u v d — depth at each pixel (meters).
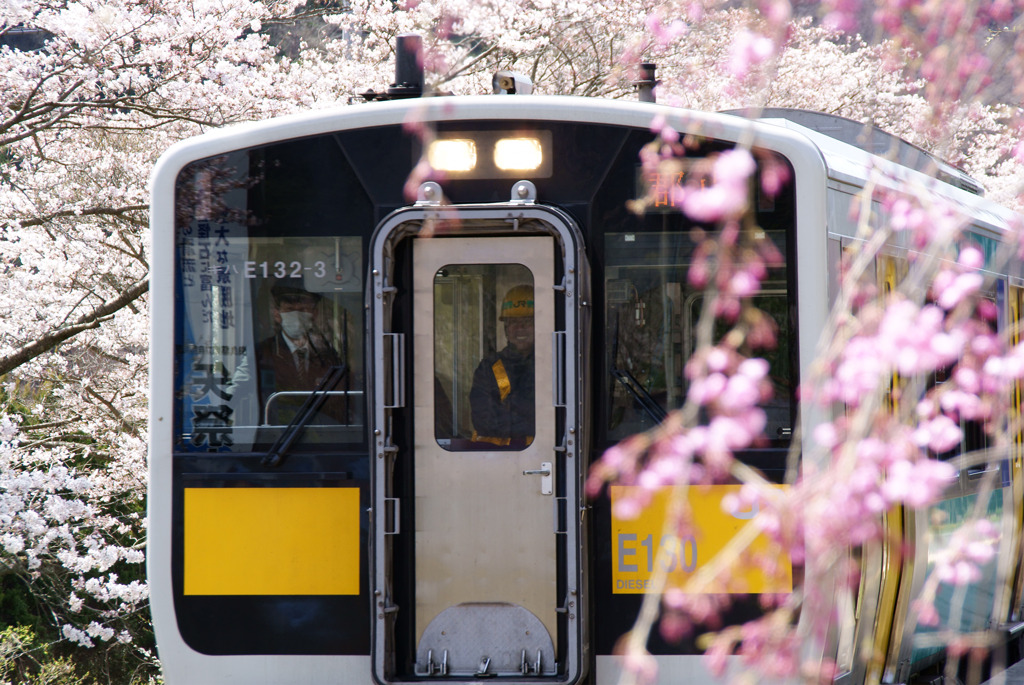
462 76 36.94
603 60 38.06
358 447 14.99
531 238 14.80
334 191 15.26
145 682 53.38
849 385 8.98
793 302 14.30
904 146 19.38
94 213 35.84
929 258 9.39
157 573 15.05
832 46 42.03
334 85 38.53
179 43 34.62
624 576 14.44
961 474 18.58
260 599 14.94
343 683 14.82
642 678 7.83
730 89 13.96
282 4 37.56
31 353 34.62
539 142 15.02
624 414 14.76
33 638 49.66
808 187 14.30
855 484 8.46
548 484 14.72
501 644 14.82
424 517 14.93
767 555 8.32
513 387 14.88
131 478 43.28
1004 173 36.66
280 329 15.22
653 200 14.77
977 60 10.16
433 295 14.95
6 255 41.09
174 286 15.28
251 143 15.37
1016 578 21.83
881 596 16.03
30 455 42.81
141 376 43.38
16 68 34.66
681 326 14.70
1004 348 11.30
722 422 8.13
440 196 14.94
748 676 8.06
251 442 15.09
